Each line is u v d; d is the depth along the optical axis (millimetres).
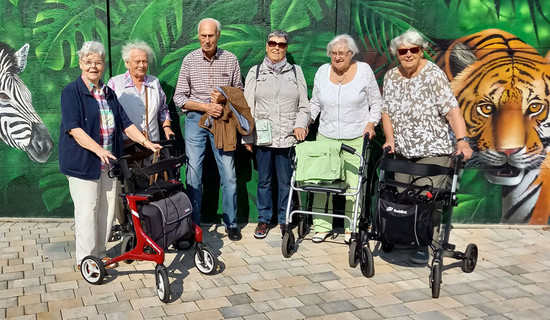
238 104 5152
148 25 5758
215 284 4430
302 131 5332
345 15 5684
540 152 5781
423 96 4691
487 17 5617
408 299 4191
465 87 5738
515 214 5914
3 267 4738
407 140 4836
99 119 4371
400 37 4629
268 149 5449
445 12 5637
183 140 5938
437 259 4203
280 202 5684
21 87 5844
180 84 5355
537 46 5633
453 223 5969
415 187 4434
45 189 6035
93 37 5750
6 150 5957
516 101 5707
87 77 4281
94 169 4379
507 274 4688
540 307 4074
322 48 5785
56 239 5480
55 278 4520
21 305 4023
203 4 5719
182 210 4266
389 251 5207
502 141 5777
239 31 5770
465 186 5875
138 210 4242
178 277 4559
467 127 5789
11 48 5770
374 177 5934
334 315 3922
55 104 5875
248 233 5758
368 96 5223
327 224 5445
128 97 5109
